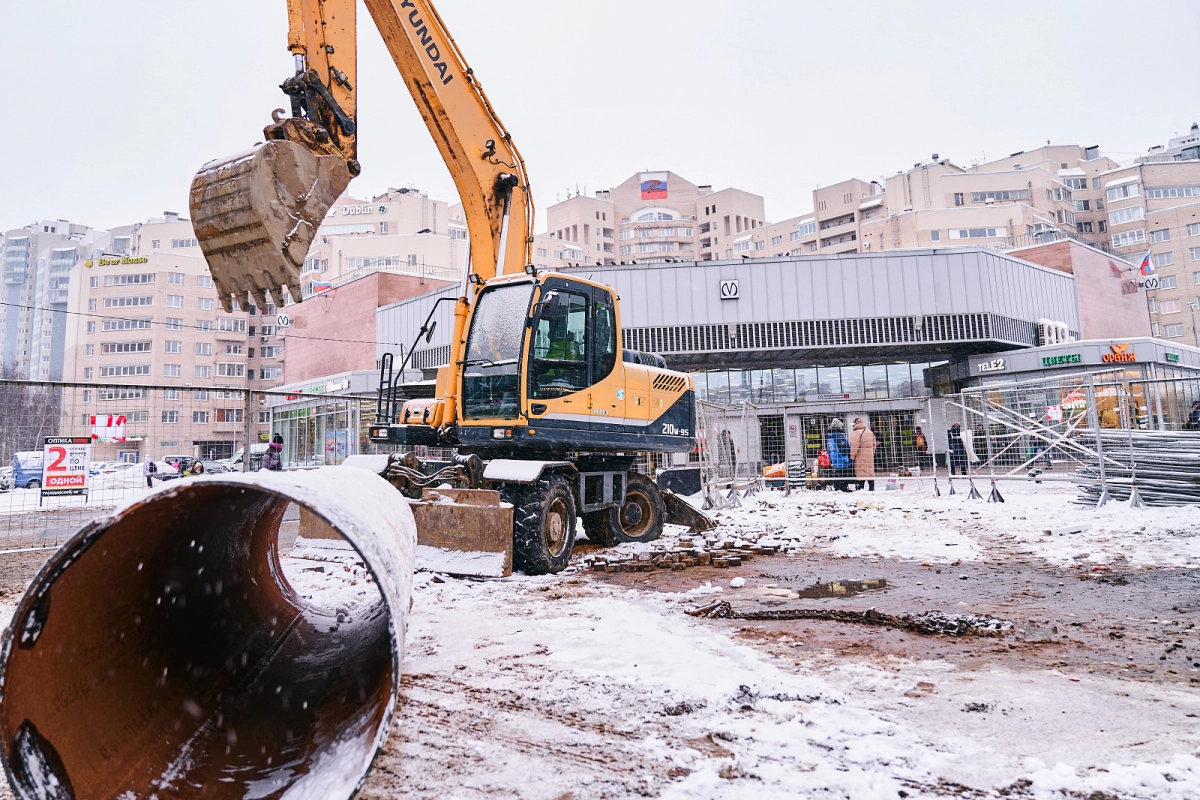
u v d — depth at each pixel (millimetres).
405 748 2674
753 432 16375
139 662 2459
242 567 3545
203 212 5227
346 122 5867
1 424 15133
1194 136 103750
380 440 7750
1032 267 28422
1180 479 9398
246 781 2172
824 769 2457
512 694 3242
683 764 2523
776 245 89312
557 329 7113
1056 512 10172
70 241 150250
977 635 4230
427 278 36906
